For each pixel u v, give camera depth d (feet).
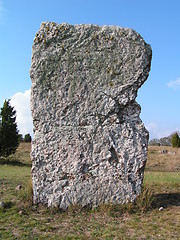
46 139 24.48
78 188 23.86
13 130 73.77
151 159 80.64
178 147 104.12
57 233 18.75
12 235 18.26
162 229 19.42
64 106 24.52
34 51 24.99
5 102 75.36
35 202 24.06
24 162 72.08
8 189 29.55
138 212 22.67
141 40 24.76
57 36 24.94
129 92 24.52
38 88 24.73
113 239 17.75
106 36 24.82
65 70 24.71
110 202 23.41
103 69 24.67
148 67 24.89
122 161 24.03
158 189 30.30
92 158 24.14
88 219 21.56
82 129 24.35
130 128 24.38
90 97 24.49
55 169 24.25
